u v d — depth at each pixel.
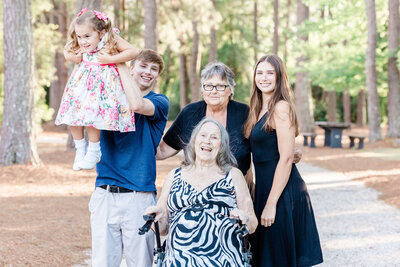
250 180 3.59
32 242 5.40
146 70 3.38
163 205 3.19
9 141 11.06
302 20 24.48
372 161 14.55
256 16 37.47
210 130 3.12
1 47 15.28
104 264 3.23
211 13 22.92
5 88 11.10
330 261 5.05
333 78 21.81
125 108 2.98
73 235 5.85
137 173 3.21
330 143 20.77
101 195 3.23
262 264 3.33
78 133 3.01
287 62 35.56
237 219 2.87
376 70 20.42
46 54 21.03
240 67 30.11
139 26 24.31
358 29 21.30
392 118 20.38
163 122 3.43
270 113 3.27
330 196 9.13
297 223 3.35
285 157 3.23
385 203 8.31
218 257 2.91
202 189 3.08
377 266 4.84
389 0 19.86
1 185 9.67
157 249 3.05
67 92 2.94
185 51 28.30
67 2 24.88
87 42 2.86
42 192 9.03
